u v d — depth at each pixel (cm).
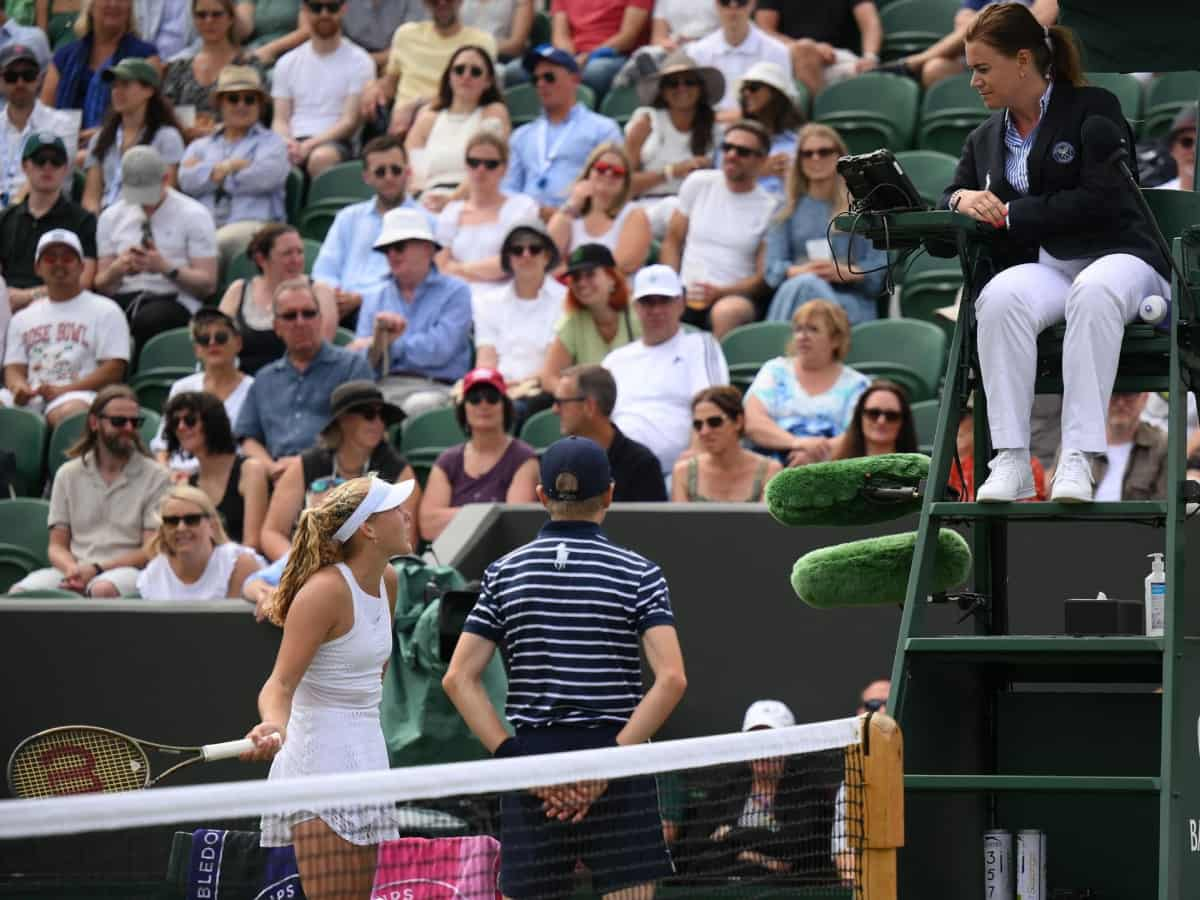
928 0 4653
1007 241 1884
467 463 3102
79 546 3209
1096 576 2716
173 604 2727
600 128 4316
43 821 1035
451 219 4100
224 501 3183
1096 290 1723
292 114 4816
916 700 1936
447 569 2525
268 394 3466
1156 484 2977
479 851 1812
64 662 2734
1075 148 1792
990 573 1969
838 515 1948
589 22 4797
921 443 3269
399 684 2438
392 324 3709
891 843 1540
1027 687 2617
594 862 1792
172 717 2712
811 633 2798
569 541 1883
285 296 3428
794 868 2031
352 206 4134
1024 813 1931
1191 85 4091
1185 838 1606
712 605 2822
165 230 4212
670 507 2836
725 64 4438
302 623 1783
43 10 5494
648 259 3953
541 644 1852
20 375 3962
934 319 3781
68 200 4312
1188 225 1898
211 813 1116
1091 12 1930
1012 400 1758
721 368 3372
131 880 2234
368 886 1783
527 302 3753
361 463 3039
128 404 3216
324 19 4769
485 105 4444
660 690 1828
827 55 4488
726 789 2089
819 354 3234
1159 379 1867
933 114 4294
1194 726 1655
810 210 3784
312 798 1173
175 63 4916
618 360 3388
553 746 1831
